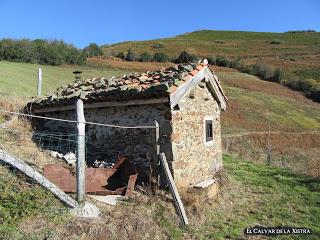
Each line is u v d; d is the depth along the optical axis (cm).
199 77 1034
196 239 761
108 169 888
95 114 1040
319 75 6206
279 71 5888
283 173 1398
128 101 949
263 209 1002
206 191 959
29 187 695
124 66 5388
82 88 1086
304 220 943
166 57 6544
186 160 965
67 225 627
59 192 694
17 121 1158
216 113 1191
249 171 1390
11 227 580
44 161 893
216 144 1180
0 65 3225
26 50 4138
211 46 9394
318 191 1184
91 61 5350
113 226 668
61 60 4472
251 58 7800
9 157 706
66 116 1124
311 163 1777
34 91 2267
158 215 789
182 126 956
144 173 941
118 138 992
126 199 813
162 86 876
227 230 838
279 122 3478
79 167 705
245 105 3869
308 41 10244
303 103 4591
